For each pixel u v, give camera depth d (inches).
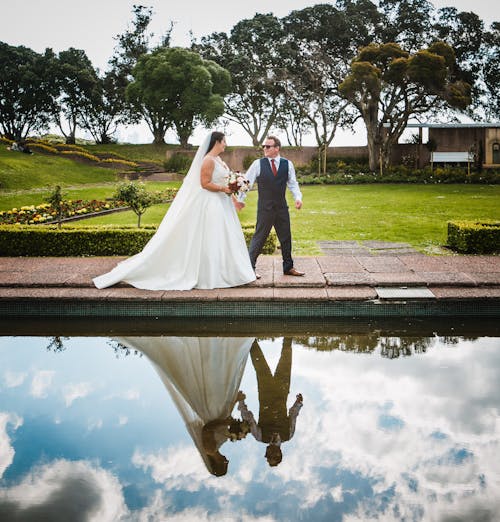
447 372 169.6
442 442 125.7
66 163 1273.4
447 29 1413.6
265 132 1798.7
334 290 239.5
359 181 1035.3
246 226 344.8
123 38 1791.3
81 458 121.9
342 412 143.3
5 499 105.7
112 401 153.1
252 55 1649.9
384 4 1482.5
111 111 1904.5
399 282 245.4
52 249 332.2
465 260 295.3
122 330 223.1
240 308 230.4
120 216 523.5
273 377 170.1
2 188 916.0
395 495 106.0
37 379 169.8
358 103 1176.8
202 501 105.0
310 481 111.8
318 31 1505.9
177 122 1605.6
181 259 246.7
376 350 193.2
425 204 621.9
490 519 97.9
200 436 132.5
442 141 1273.4
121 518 99.7
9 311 236.1
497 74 1464.1
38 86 1785.2
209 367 181.2
